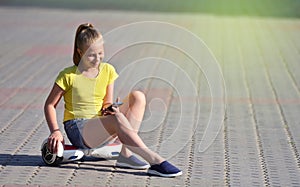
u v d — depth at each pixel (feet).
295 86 67.36
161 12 132.26
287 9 143.13
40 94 62.39
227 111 56.59
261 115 55.31
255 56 85.81
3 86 65.77
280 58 84.38
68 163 41.01
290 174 40.09
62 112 55.01
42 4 145.69
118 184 37.47
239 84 68.18
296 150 45.37
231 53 87.92
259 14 133.69
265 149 45.47
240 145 46.42
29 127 50.60
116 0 157.48
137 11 132.46
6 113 55.06
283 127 51.55
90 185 37.22
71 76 39.83
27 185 36.99
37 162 41.34
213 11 138.00
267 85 67.82
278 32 108.17
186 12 134.10
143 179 38.50
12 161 41.52
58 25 111.04
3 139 47.03
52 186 36.94
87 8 137.59
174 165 41.47
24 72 72.84
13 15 124.47
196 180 38.58
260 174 40.01
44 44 92.32
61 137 39.63
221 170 40.65
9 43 93.04
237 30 109.60
